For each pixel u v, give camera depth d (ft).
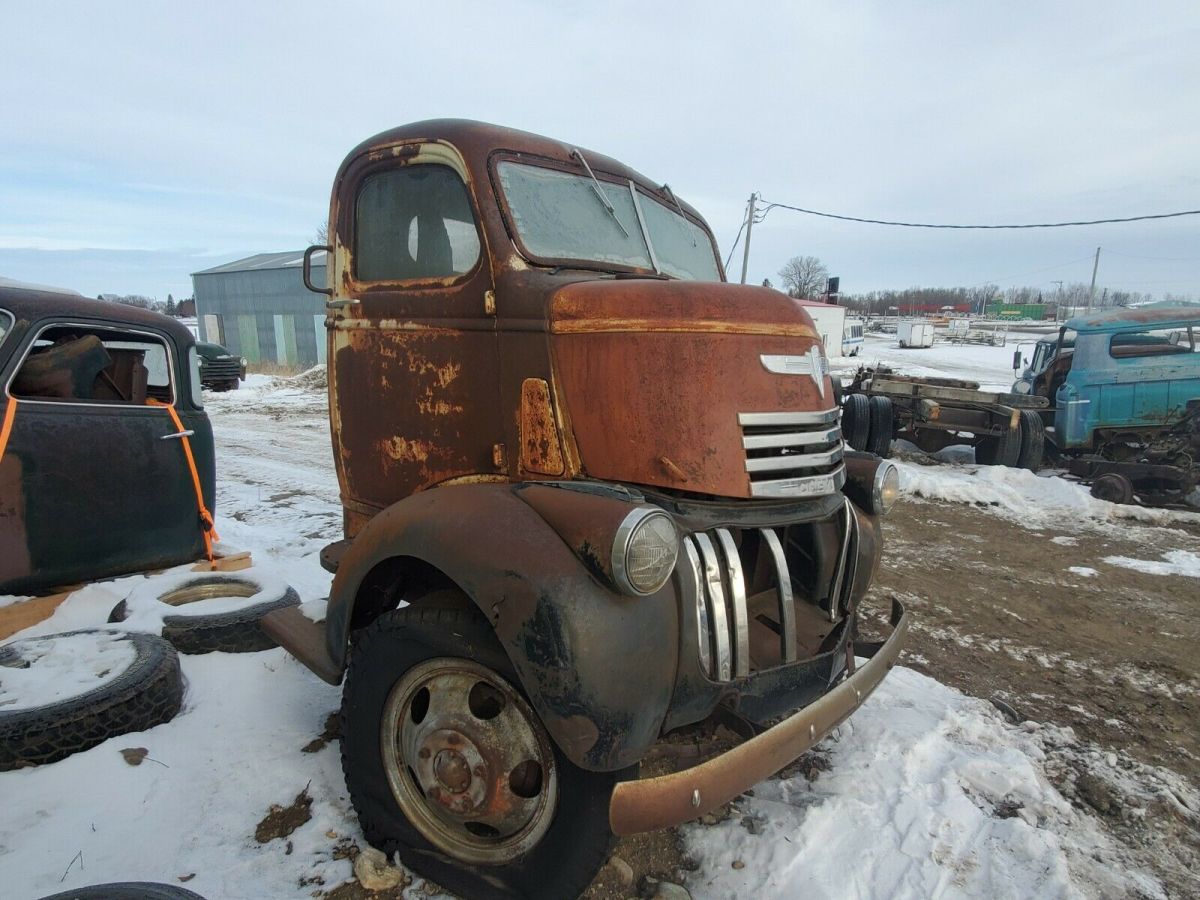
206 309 110.11
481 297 9.26
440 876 7.66
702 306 8.29
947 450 38.37
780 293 9.24
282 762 9.71
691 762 7.95
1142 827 9.62
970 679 13.87
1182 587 19.48
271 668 12.01
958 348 146.82
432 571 8.43
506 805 7.27
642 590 6.56
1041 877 8.39
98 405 13.33
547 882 6.92
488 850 7.43
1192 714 12.82
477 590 6.86
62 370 12.93
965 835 9.05
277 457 33.73
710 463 8.00
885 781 9.99
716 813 9.21
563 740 6.37
